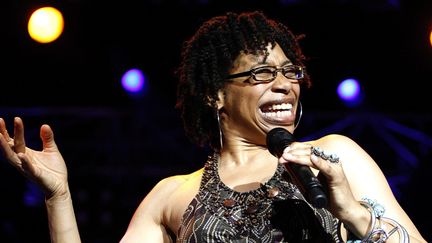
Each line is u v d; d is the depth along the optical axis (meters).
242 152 7.75
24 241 18.25
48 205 7.76
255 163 7.60
